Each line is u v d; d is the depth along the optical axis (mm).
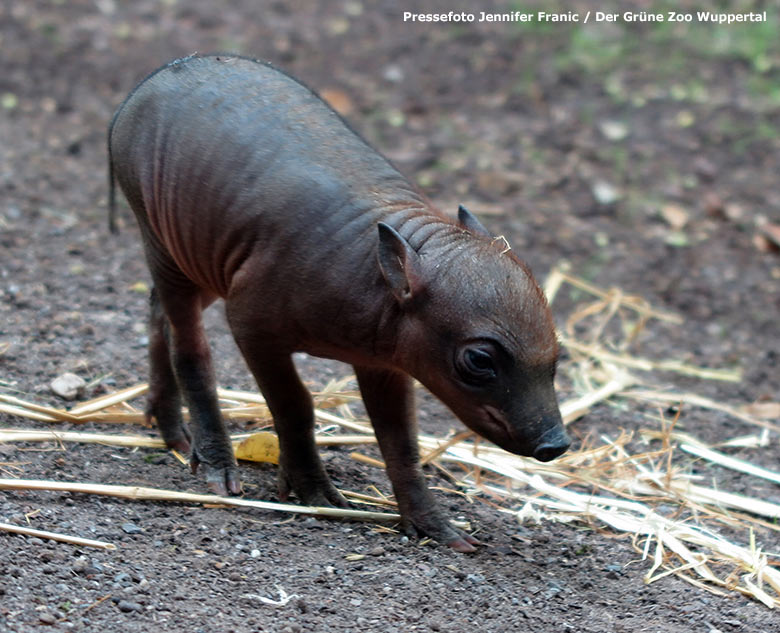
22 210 9914
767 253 10906
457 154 12320
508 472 6430
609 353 8961
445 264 4898
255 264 5332
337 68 14234
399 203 5320
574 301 9758
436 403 7738
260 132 5504
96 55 13969
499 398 4836
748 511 6715
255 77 5812
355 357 5324
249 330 5438
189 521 5523
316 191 5273
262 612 4723
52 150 11445
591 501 6305
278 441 6004
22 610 4430
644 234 11055
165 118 5812
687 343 9312
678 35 15812
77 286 8625
